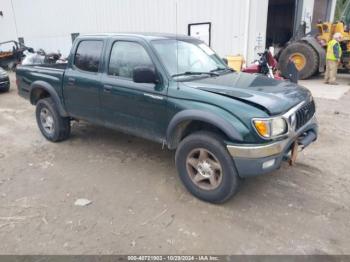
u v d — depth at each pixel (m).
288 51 11.65
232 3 10.95
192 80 3.83
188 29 12.34
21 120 7.25
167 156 4.94
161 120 3.85
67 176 4.36
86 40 4.77
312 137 3.75
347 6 13.02
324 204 3.54
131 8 14.05
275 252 2.83
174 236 3.07
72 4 16.75
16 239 3.07
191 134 3.59
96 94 4.55
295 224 3.20
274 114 3.17
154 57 3.89
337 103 8.01
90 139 5.76
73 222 3.32
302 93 3.79
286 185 3.96
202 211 3.46
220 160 3.34
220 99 3.32
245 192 3.81
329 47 10.51
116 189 3.98
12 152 5.27
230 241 2.98
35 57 11.48
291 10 15.76
